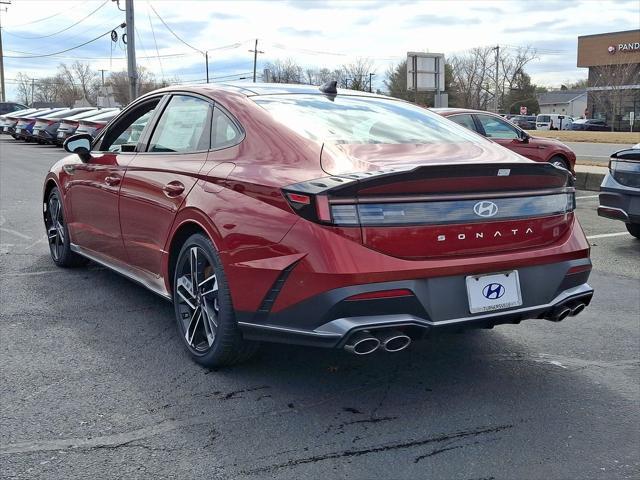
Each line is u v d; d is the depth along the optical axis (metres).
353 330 3.11
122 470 2.86
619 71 57.50
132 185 4.59
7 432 3.16
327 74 74.38
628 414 3.50
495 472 2.91
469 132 4.44
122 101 80.75
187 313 4.09
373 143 3.78
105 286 5.66
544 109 96.81
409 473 2.88
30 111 32.19
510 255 3.47
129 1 29.42
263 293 3.36
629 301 5.59
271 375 3.88
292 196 3.27
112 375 3.84
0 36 61.31
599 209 7.65
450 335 4.66
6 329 4.57
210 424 3.28
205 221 3.74
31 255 6.81
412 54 18.20
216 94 4.28
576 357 4.30
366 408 3.49
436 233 3.28
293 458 2.98
